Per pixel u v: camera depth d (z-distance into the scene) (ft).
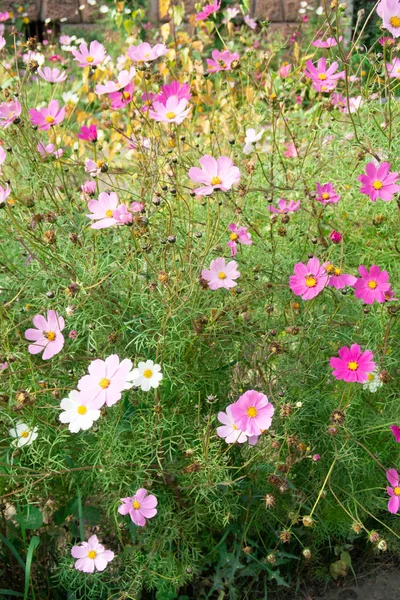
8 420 3.21
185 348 3.37
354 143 4.20
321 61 4.24
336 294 3.65
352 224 4.12
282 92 5.40
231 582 3.43
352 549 3.77
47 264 3.50
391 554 3.75
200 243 3.61
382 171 3.36
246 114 5.33
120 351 3.30
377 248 4.30
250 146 3.83
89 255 3.41
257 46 7.73
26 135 3.85
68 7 10.93
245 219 3.81
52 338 3.05
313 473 3.45
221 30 8.74
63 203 3.82
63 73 4.29
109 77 6.26
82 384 2.78
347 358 2.94
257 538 3.62
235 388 3.45
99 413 2.83
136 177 4.26
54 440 3.24
